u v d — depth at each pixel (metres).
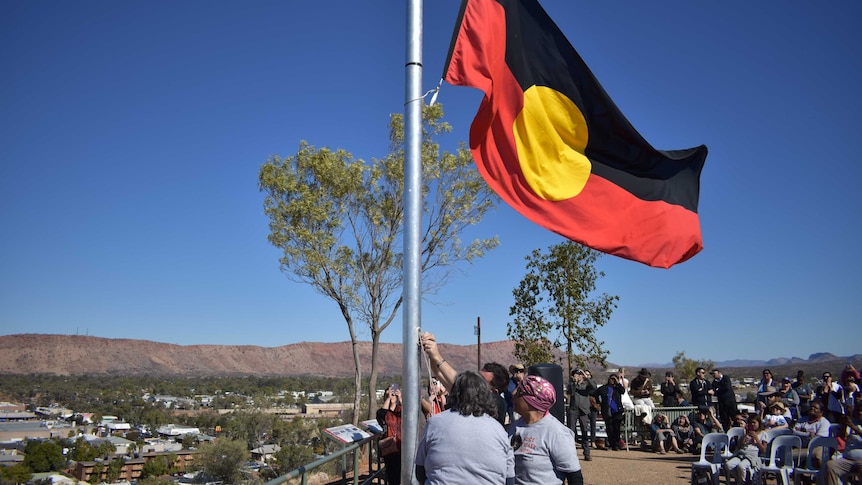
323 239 16.70
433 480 3.20
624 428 15.52
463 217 17.36
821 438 9.00
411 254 4.00
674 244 6.01
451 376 4.01
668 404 16.14
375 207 17.83
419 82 4.25
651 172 6.09
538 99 5.65
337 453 6.46
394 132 18.08
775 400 12.56
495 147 5.41
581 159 5.81
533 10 5.70
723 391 13.85
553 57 5.71
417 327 3.95
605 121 5.78
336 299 17.23
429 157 17.22
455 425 3.26
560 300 20.12
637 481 10.65
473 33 5.13
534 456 4.10
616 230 5.76
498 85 5.29
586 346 19.66
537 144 5.59
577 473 4.04
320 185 17.59
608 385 15.02
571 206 5.71
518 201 5.44
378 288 17.77
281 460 21.75
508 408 10.65
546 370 5.88
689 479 10.81
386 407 7.66
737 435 10.34
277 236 16.95
